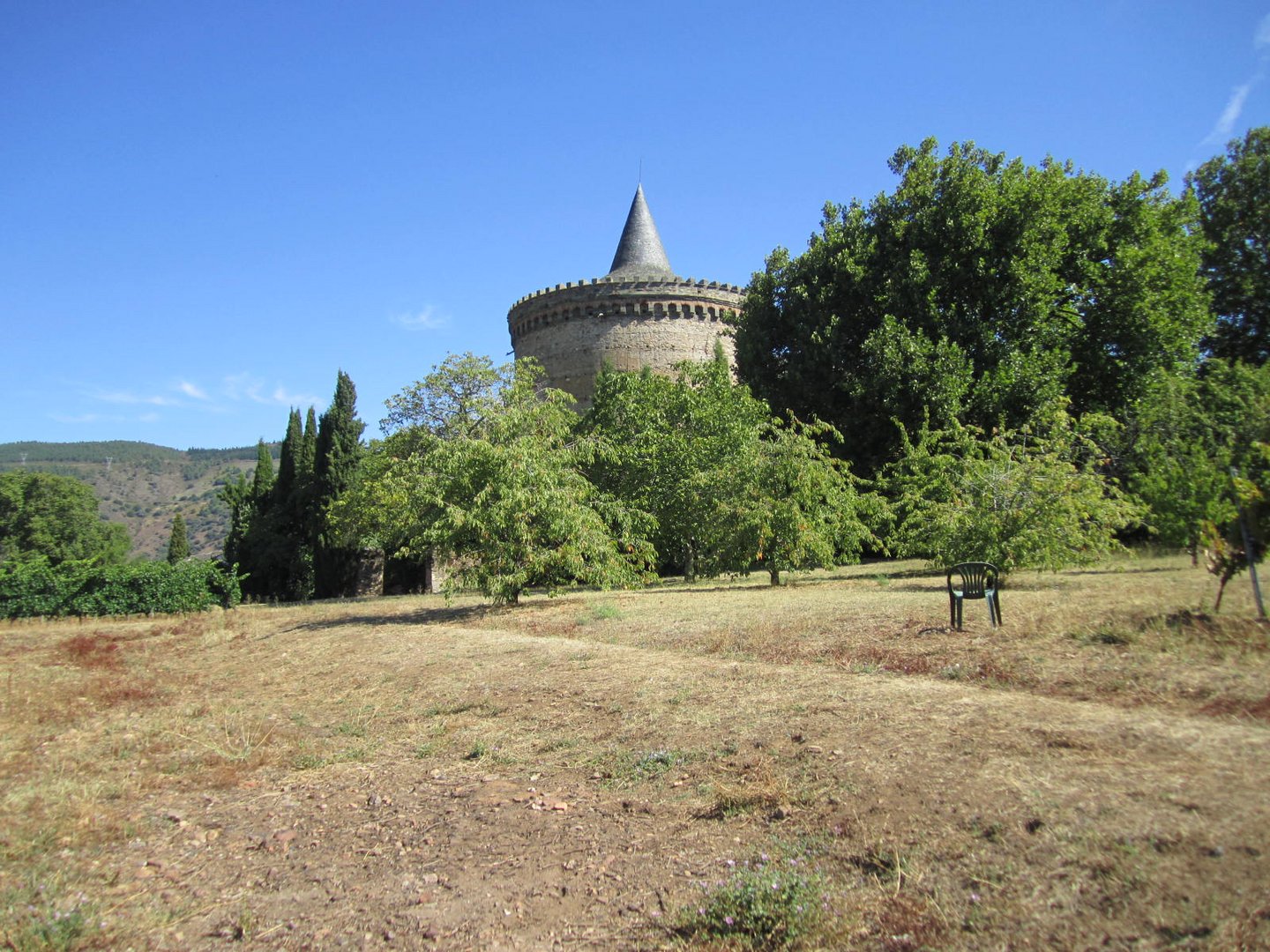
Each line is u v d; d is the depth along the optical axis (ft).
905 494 70.79
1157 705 22.18
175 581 110.73
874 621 38.81
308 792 25.89
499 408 70.33
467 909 17.39
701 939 15.03
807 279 108.17
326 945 16.52
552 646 43.04
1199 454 38.45
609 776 23.77
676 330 166.91
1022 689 25.27
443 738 29.96
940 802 17.88
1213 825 14.98
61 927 17.07
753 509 69.56
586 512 63.98
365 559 156.97
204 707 39.83
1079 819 16.05
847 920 14.75
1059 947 12.89
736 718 25.79
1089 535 54.85
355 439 153.17
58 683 50.62
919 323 93.91
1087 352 95.14
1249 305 120.98
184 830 23.21
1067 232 95.86
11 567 107.96
